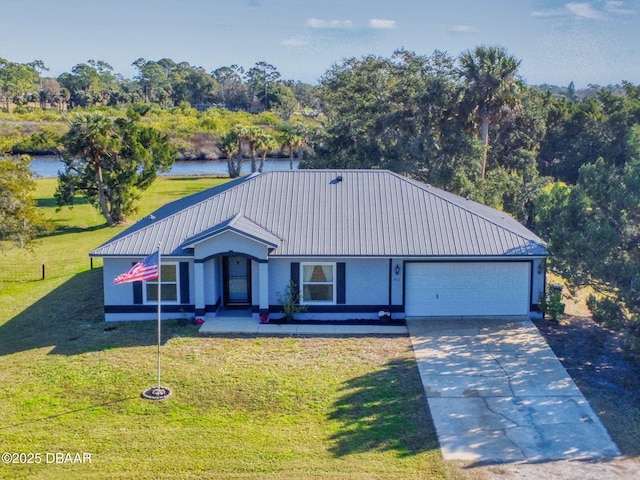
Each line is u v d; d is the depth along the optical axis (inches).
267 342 802.2
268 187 981.2
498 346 786.2
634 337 668.1
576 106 2306.8
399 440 567.8
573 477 507.5
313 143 1888.5
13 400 648.4
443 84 1635.1
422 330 842.8
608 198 767.1
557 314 870.4
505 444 560.4
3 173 1165.7
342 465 525.7
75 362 744.3
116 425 594.6
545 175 2245.3
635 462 530.6
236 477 508.7
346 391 665.0
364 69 1991.9
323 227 903.1
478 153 1611.7
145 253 866.8
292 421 603.2
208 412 620.4
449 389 669.9
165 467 523.2
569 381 687.7
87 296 1042.1
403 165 1630.2
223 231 845.8
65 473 514.0
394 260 874.8
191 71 7042.3
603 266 717.3
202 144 4010.8
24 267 1315.2
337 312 886.4
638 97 2429.9
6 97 5595.5
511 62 1590.8
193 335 824.9
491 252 857.5
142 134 1817.2
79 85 6397.6
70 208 1879.9
